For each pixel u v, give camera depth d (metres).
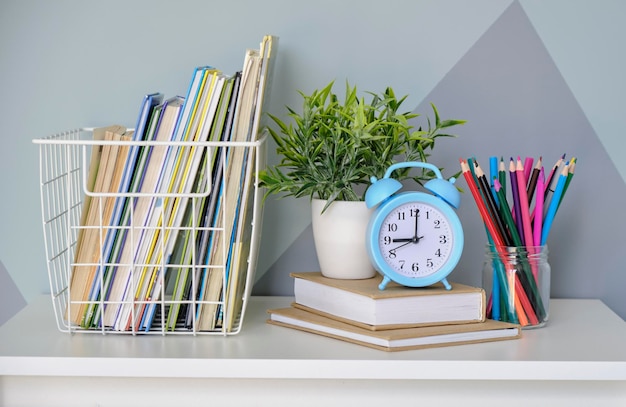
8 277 1.44
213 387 1.07
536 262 1.20
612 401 1.06
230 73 1.43
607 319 1.27
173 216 1.14
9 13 1.41
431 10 1.43
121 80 1.43
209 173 1.11
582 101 1.44
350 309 1.14
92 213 1.16
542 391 1.07
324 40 1.43
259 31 1.43
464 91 1.44
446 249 1.16
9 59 1.42
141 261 1.15
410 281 1.13
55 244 1.43
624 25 1.43
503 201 1.20
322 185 1.22
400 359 1.02
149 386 1.07
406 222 1.14
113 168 1.15
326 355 1.04
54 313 1.27
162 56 1.43
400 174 1.28
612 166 1.45
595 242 1.46
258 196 1.17
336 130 1.20
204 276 1.15
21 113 1.42
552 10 1.43
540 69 1.44
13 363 1.02
